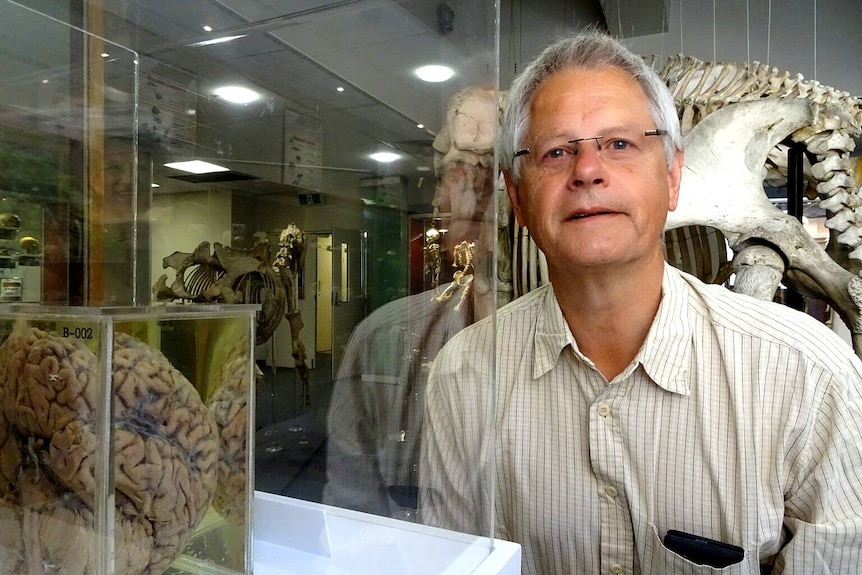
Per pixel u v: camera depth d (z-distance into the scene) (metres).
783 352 0.82
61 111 0.89
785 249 1.94
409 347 0.78
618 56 0.87
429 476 0.71
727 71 2.28
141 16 0.96
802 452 0.80
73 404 0.36
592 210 0.79
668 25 3.66
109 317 0.36
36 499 0.38
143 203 1.04
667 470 0.84
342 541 0.56
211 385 0.43
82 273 0.91
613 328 0.87
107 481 0.35
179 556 0.41
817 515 0.79
